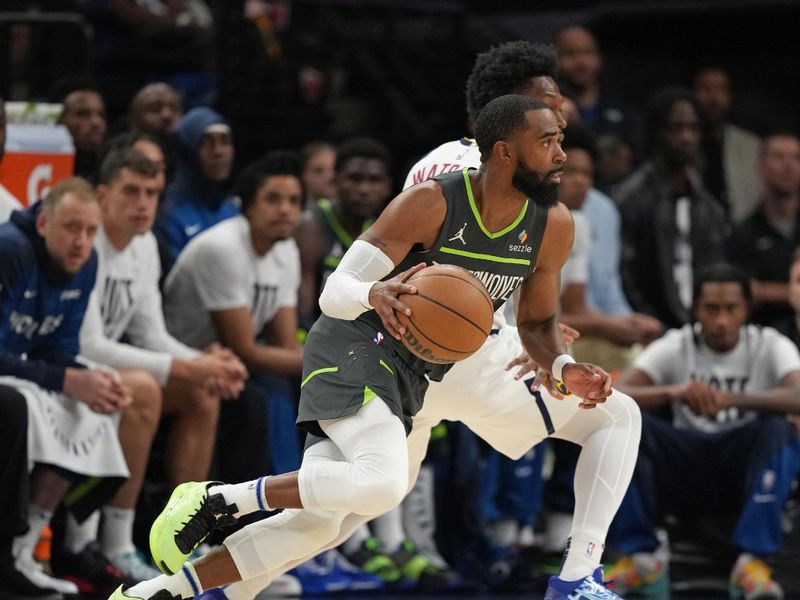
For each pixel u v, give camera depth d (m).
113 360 15.30
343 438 10.67
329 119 24.61
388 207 10.68
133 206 15.40
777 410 16.80
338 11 26.09
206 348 16.61
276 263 16.83
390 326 10.16
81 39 19.94
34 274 14.30
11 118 17.16
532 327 11.66
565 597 11.55
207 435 15.52
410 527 16.98
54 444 14.09
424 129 25.38
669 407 17.92
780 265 22.28
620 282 20.34
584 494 11.89
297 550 11.09
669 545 17.34
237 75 23.45
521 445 12.40
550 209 11.02
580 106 24.06
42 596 13.90
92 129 18.08
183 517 10.75
